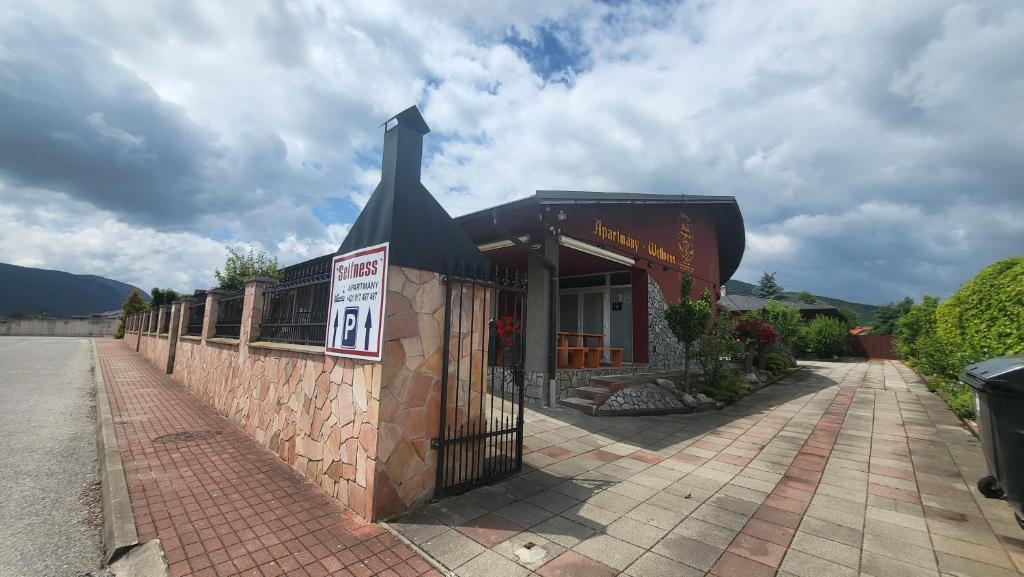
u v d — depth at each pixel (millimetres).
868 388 11211
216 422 6555
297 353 4770
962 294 7539
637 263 10477
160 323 15023
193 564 2742
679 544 3104
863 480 4477
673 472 4688
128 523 3230
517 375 4699
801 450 5582
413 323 3676
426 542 3057
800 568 2818
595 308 12047
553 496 3936
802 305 28266
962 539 3229
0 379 11055
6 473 4398
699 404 8297
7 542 3061
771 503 3869
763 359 13664
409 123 3844
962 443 5891
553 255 7828
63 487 4113
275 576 2633
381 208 3752
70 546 3053
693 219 13461
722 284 19875
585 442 5734
